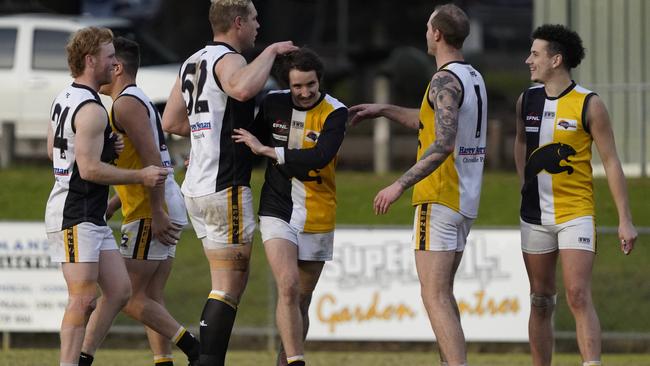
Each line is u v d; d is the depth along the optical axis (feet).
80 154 75.15
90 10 335.88
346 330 111.86
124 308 86.12
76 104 75.77
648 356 113.70
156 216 82.38
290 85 77.77
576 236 80.12
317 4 339.98
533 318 84.17
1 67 177.78
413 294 111.34
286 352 77.97
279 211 78.89
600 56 174.40
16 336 118.01
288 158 76.38
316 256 79.97
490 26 441.27
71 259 76.64
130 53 84.43
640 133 168.66
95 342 79.36
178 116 82.48
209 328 79.00
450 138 75.05
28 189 149.69
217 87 77.10
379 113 86.89
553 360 109.09
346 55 311.27
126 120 82.33
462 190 78.18
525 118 82.74
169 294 123.75
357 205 143.74
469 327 111.04
